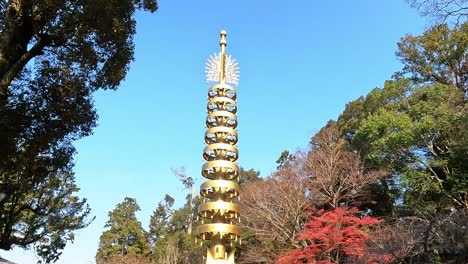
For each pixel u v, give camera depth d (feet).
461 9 44.80
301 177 104.06
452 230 70.44
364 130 103.45
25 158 52.90
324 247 81.46
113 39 50.03
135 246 180.45
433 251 73.41
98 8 45.44
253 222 103.55
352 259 79.10
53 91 52.44
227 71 76.02
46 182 80.12
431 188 90.07
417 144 95.71
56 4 44.57
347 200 102.73
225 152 68.08
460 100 95.86
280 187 102.01
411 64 125.08
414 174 91.97
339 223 80.02
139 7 52.90
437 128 92.12
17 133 50.26
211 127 71.77
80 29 47.75
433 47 118.21
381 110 106.52
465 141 84.89
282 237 97.66
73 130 55.77
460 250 71.56
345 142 116.98
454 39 114.93
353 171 101.81
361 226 92.63
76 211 91.81
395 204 102.01
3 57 44.01
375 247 73.82
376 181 105.09
